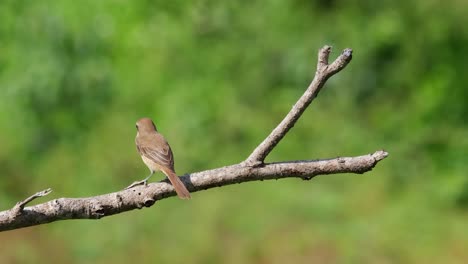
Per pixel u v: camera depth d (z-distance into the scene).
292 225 13.49
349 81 16.59
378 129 16.16
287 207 13.77
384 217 13.80
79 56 17.16
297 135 15.75
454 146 15.67
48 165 15.31
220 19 17.41
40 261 13.31
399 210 13.98
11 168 15.25
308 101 4.99
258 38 17.00
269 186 14.17
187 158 15.18
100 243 13.42
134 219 13.62
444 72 16.78
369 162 5.02
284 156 15.38
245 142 15.49
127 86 16.88
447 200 14.59
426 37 16.94
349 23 16.97
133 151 15.20
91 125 16.20
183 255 13.13
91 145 15.62
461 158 15.48
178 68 17.02
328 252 13.09
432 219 13.90
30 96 16.28
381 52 16.97
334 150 15.49
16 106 16.28
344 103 16.39
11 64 17.12
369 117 16.45
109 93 16.78
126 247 13.34
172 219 13.56
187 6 17.95
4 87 16.67
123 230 13.50
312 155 15.41
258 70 16.67
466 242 13.50
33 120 16.06
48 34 17.11
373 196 14.30
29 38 17.22
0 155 15.40
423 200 14.39
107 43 17.52
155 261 13.13
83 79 16.61
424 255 13.25
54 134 15.97
